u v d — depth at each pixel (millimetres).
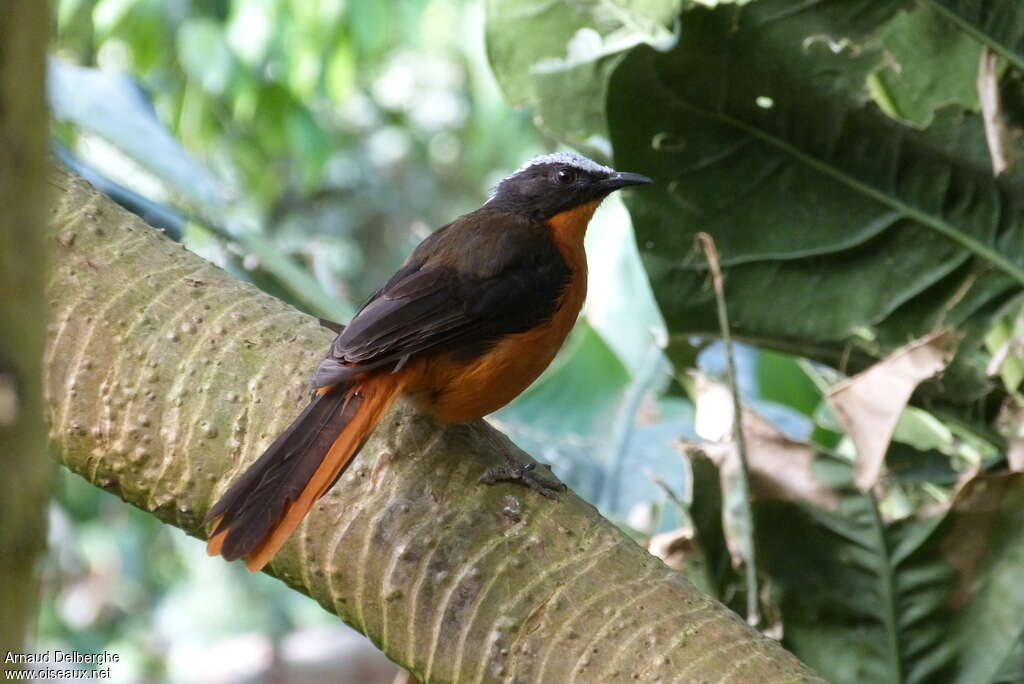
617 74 7430
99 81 9922
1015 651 7086
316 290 9453
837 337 7832
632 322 10961
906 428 8805
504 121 19562
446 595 5180
